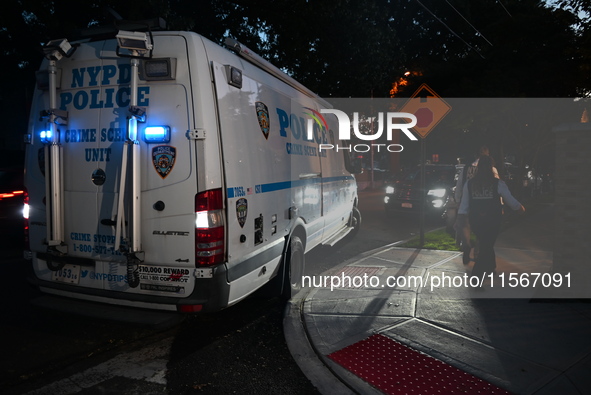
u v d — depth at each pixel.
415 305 5.18
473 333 4.38
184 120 3.74
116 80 3.98
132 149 3.74
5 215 7.97
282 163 5.28
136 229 3.78
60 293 4.29
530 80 15.73
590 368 3.66
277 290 5.40
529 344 4.12
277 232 5.07
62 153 4.15
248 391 3.48
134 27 3.92
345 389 3.49
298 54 13.41
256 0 12.38
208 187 3.74
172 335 4.59
